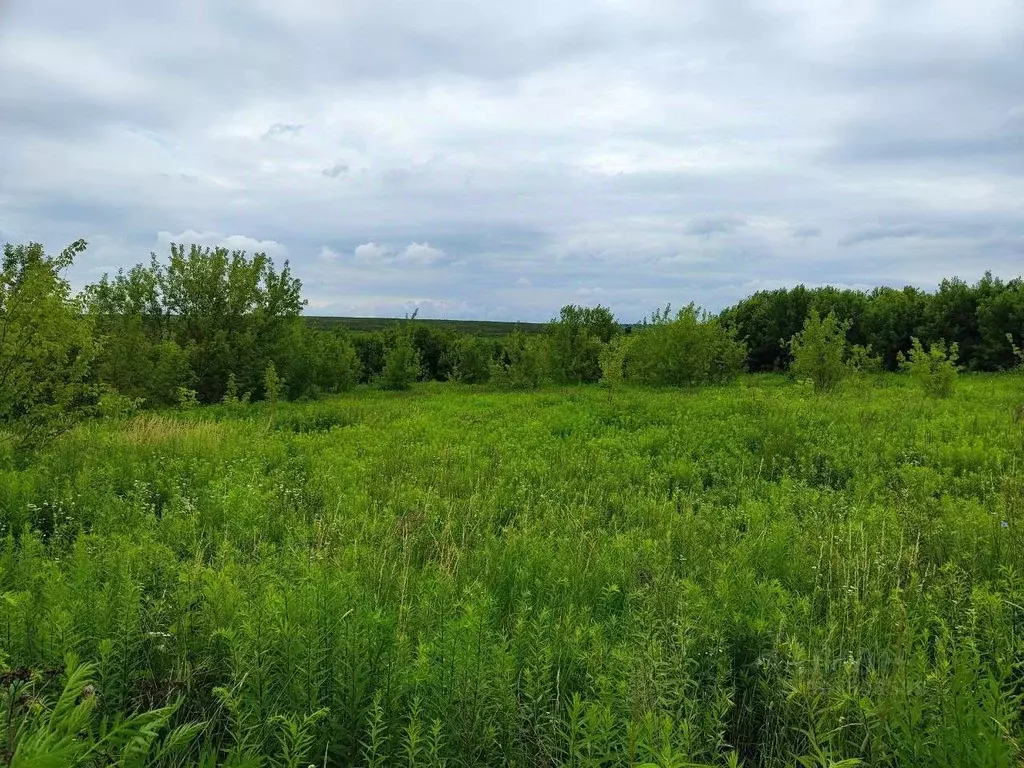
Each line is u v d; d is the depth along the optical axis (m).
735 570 4.05
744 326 38.78
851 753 2.28
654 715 2.18
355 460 9.41
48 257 9.34
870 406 13.89
